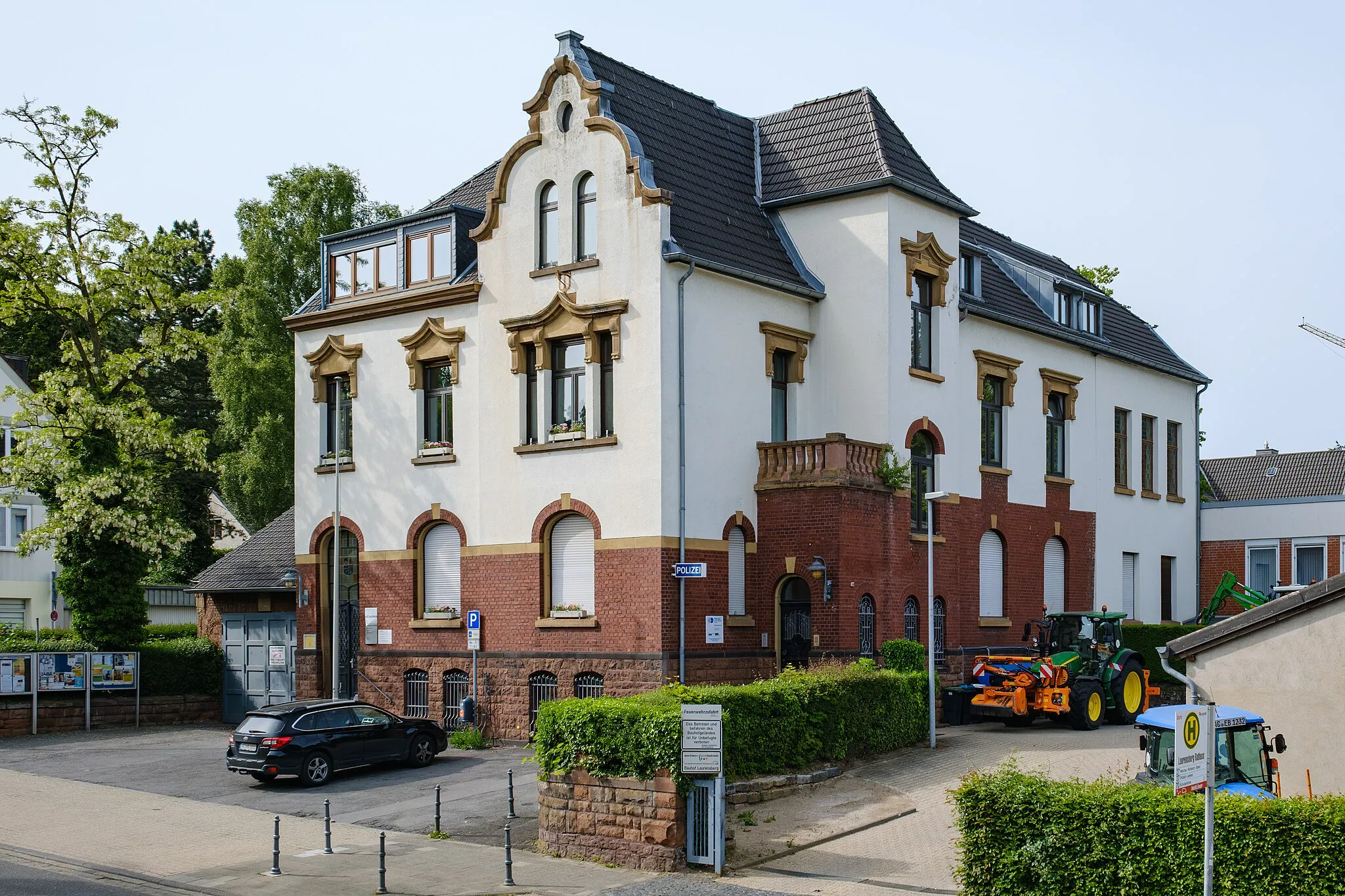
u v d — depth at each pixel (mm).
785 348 29406
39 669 31609
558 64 28375
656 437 26328
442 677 29859
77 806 21766
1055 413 37031
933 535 29703
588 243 27953
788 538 27750
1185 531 42969
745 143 32281
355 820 20391
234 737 23656
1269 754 15766
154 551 35031
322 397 32969
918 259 30203
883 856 17391
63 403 35000
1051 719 29375
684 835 17078
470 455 29734
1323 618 16219
